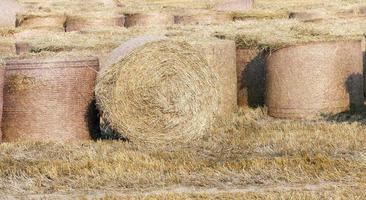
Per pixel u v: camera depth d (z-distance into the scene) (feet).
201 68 68.80
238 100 89.04
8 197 50.03
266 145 64.69
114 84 65.82
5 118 69.92
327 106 79.71
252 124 75.82
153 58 66.69
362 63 86.94
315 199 46.91
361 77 82.79
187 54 68.08
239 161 57.41
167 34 96.43
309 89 79.56
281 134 68.44
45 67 68.95
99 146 65.67
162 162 57.41
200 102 68.74
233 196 48.21
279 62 81.05
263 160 56.95
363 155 58.90
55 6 194.70
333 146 62.69
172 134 67.41
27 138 69.10
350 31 96.99
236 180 53.06
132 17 140.46
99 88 66.13
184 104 67.87
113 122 66.23
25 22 140.97
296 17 138.41
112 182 53.01
